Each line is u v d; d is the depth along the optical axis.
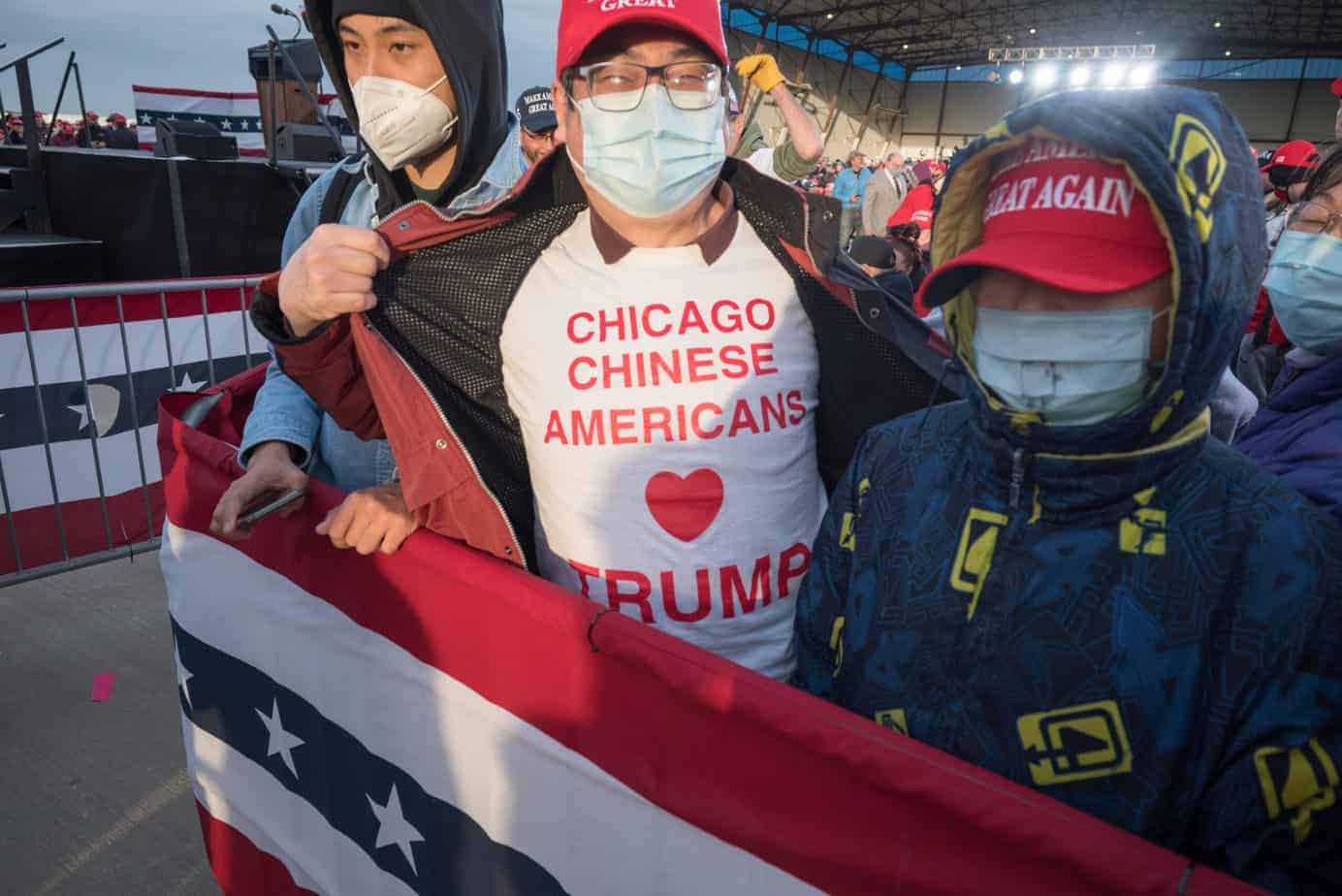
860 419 1.53
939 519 1.06
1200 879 0.70
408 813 1.49
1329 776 0.76
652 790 1.12
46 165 5.97
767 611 1.41
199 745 1.95
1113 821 0.88
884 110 42.34
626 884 1.19
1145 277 0.80
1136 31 35.56
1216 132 0.80
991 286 0.91
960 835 0.86
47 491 3.64
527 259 1.44
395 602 1.40
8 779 2.60
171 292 3.85
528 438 1.42
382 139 1.81
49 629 3.45
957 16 33.84
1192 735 0.84
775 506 1.39
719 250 1.40
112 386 3.75
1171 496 0.88
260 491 1.51
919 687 1.04
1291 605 0.80
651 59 1.30
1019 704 0.93
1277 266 1.43
